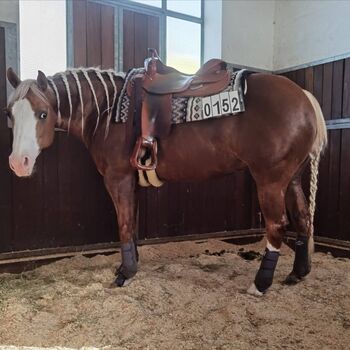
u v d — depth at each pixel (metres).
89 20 2.91
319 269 2.57
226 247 3.38
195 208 3.41
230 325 1.74
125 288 2.18
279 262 2.79
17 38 2.55
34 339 1.62
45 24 2.75
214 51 3.47
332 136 3.12
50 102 2.07
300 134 1.94
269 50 3.73
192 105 2.08
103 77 2.29
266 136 1.92
